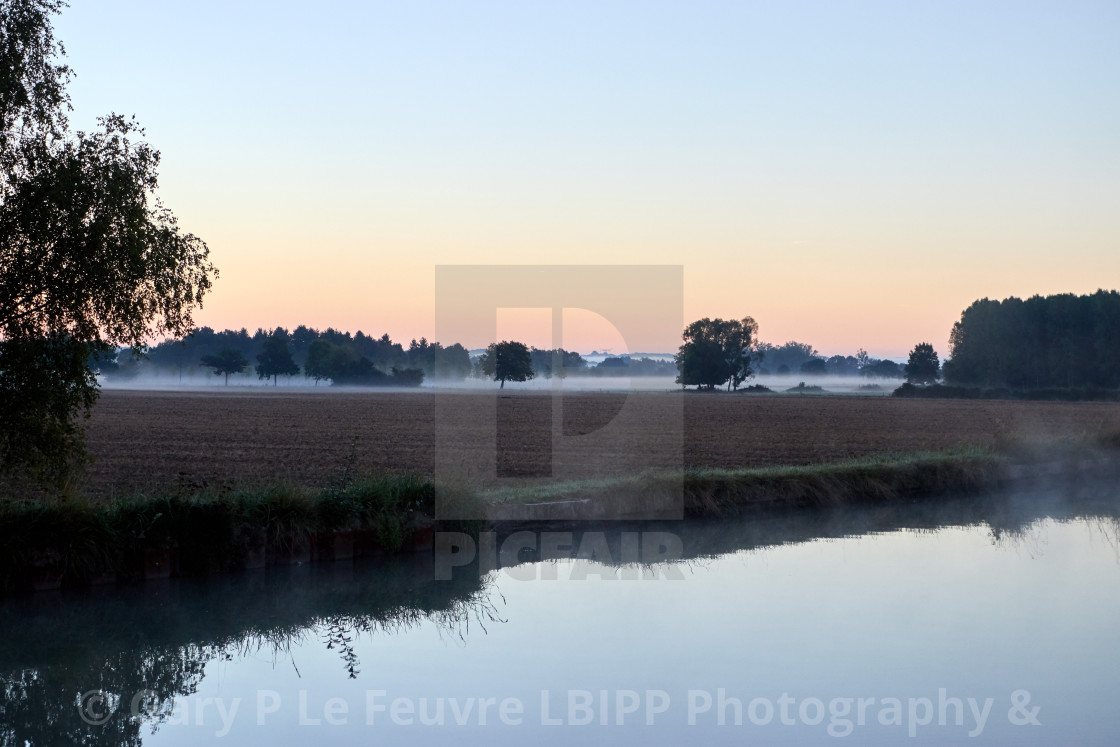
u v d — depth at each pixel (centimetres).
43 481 1307
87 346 1298
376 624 1141
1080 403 8775
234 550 1347
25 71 1252
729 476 2027
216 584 1290
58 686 912
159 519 1298
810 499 2066
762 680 912
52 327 1242
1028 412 6850
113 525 1271
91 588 1212
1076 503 2192
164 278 1319
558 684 903
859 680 908
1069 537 1730
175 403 7862
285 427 4584
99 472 2358
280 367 18075
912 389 10519
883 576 1379
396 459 2803
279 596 1252
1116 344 11962
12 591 1159
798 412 6153
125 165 1284
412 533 1506
